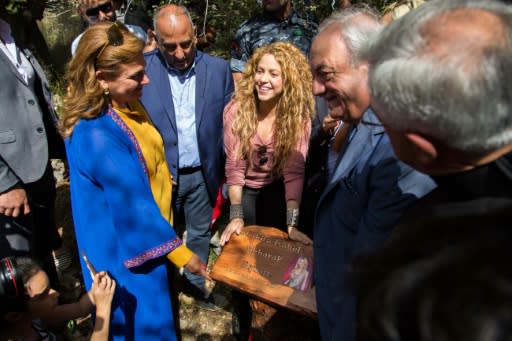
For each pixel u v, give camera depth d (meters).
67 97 1.96
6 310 1.58
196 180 2.94
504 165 0.82
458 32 0.77
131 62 1.88
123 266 2.00
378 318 0.50
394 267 0.52
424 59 0.78
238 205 2.59
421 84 0.77
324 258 1.58
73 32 6.77
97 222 1.96
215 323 2.99
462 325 0.43
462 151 0.82
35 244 2.84
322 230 1.60
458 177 0.87
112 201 1.87
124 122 1.96
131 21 3.72
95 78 1.87
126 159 1.90
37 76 2.63
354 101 1.37
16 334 1.65
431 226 0.53
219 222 3.88
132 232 1.90
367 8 1.50
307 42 3.43
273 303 2.02
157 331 2.10
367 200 1.35
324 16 4.16
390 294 0.49
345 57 1.33
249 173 2.66
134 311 2.05
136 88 1.94
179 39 2.61
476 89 0.74
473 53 0.74
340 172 1.48
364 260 0.57
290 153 2.51
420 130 0.83
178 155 2.83
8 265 1.60
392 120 0.86
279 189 2.75
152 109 2.74
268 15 3.46
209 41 4.82
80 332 2.85
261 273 2.13
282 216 2.83
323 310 1.59
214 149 2.88
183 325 2.97
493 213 0.52
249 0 4.55
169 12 2.63
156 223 1.92
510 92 0.74
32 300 1.83
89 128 1.87
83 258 2.09
